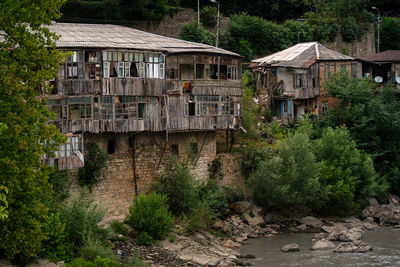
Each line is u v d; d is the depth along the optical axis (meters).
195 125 45.81
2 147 25.91
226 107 48.19
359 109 58.56
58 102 38.69
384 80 71.88
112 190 42.03
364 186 52.31
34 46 27.34
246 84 63.38
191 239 40.25
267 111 62.41
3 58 26.89
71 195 38.34
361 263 37.44
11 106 26.52
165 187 43.34
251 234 44.31
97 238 33.72
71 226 32.91
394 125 58.16
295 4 84.94
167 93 43.94
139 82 42.12
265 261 37.97
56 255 31.16
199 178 47.56
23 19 27.44
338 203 50.12
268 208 48.22
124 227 38.97
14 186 26.41
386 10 97.38
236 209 46.81
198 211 42.22
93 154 40.66
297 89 62.00
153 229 38.12
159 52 43.22
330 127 53.59
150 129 42.94
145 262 33.69
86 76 39.97
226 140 51.16
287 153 48.22
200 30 65.75
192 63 45.56
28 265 29.27
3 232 27.14
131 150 43.31
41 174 27.80
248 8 82.12
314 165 48.22
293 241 43.31
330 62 64.19
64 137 28.83
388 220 49.72
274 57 66.62
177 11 68.25
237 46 69.38
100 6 62.31
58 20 60.25
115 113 41.22
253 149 50.53
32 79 27.30
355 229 45.75
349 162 51.88
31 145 26.95
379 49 88.31
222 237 42.56
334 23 83.25
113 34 46.09
